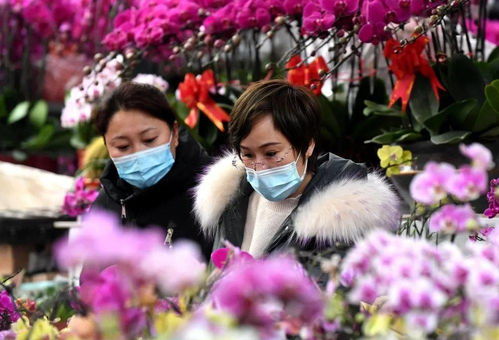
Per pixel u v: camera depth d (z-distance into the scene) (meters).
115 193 4.88
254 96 3.78
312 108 3.83
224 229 4.13
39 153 9.62
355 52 4.88
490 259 2.40
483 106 4.77
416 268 2.22
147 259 2.09
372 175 3.96
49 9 9.81
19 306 3.61
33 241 7.60
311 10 5.11
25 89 9.80
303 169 3.84
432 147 5.02
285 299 2.12
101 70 6.54
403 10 4.72
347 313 2.45
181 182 4.72
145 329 2.34
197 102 6.12
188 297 2.47
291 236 3.76
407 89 5.21
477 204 4.78
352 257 2.36
